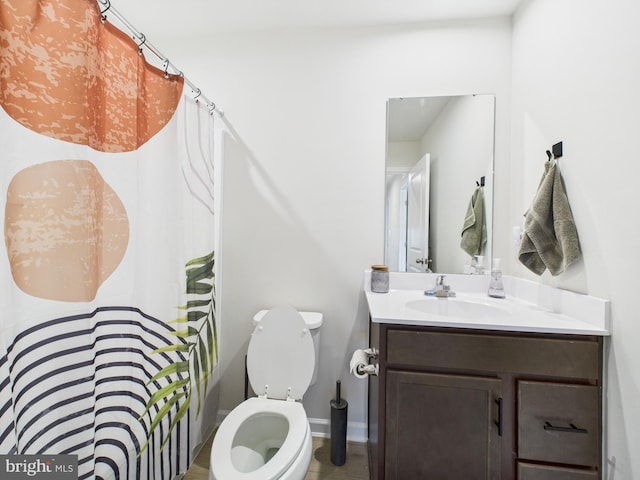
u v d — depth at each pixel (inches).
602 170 37.5
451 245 62.8
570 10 43.3
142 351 43.4
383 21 62.9
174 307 49.3
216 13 61.6
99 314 37.0
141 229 42.8
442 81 62.4
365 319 64.6
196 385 56.9
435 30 62.6
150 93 44.1
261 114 66.9
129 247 40.7
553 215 44.6
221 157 66.3
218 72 68.0
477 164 62.1
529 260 47.9
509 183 60.9
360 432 64.0
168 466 48.5
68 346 31.0
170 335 48.6
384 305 49.5
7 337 26.7
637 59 32.8
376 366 46.6
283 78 66.4
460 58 62.0
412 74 63.1
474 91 61.7
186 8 60.2
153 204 44.9
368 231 64.5
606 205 37.0
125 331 40.5
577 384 37.7
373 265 63.4
